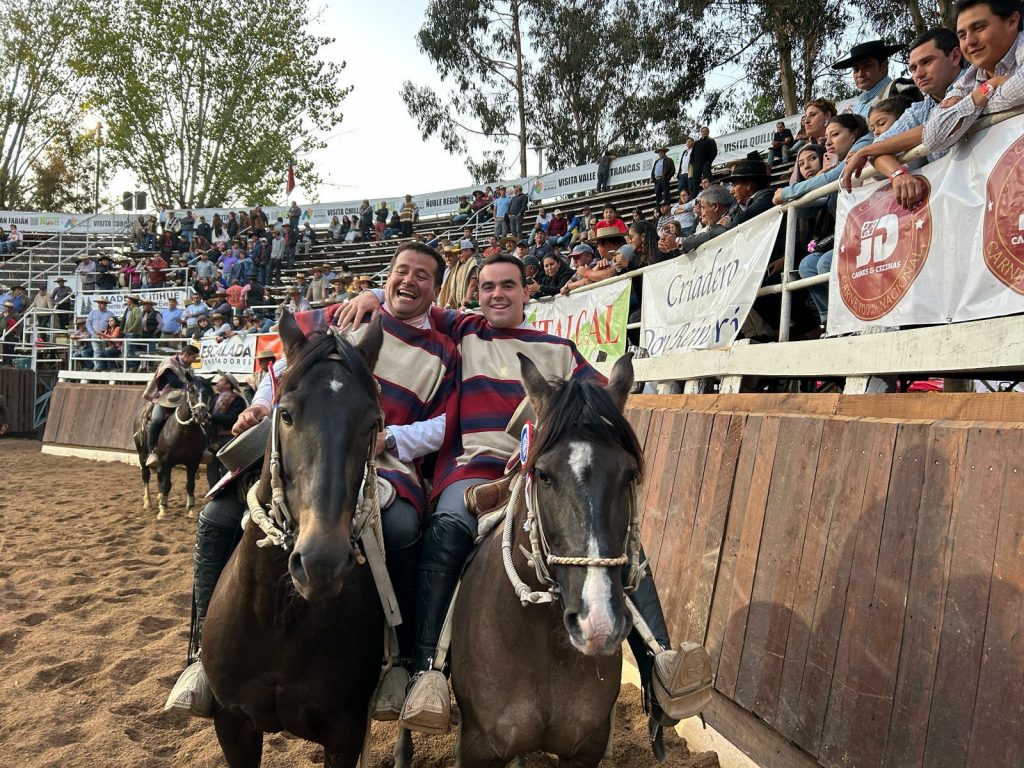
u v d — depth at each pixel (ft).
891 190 12.56
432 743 13.44
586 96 118.62
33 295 88.94
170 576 23.54
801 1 76.07
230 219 86.48
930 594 9.48
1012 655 8.30
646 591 9.59
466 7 115.03
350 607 9.02
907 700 9.39
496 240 54.54
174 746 13.37
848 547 10.96
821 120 20.65
